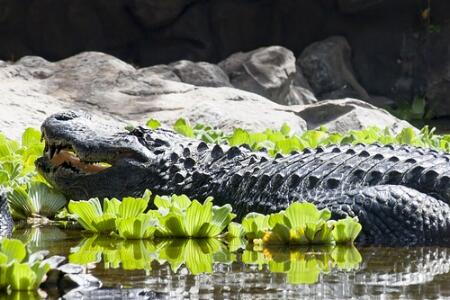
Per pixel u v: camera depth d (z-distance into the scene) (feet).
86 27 107.45
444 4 105.40
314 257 28.48
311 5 109.81
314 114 65.87
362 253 29.40
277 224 30.81
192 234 32.09
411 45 106.93
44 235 32.96
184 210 33.06
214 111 61.31
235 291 23.16
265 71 89.86
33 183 37.73
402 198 32.04
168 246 30.40
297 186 33.60
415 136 50.34
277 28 110.32
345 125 63.77
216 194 35.29
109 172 36.52
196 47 108.17
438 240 31.94
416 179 32.96
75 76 67.41
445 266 26.96
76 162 37.32
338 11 109.50
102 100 64.39
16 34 106.52
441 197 32.68
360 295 22.71
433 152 35.14
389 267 26.76
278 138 49.73
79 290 23.17
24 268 22.98
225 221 32.42
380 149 35.42
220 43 108.68
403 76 107.34
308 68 103.86
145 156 36.52
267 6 109.91
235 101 65.67
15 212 36.65
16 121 54.90
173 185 36.17
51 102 62.03
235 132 47.62
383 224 31.86
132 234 31.73
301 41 110.32
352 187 33.04
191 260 27.73
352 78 105.50
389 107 103.86
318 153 35.14
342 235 31.04
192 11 107.76
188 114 61.52
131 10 107.14
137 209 33.24
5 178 38.29
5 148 44.68
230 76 89.76
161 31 108.27
